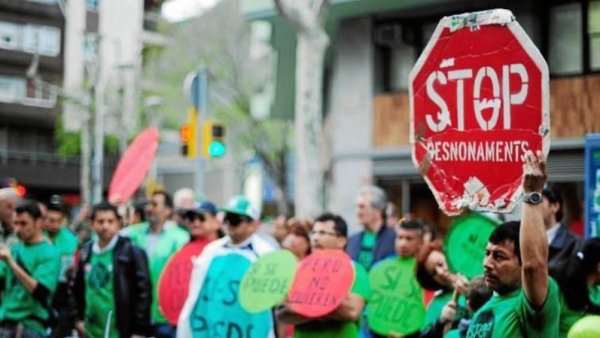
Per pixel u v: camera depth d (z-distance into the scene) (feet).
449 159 18.66
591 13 78.48
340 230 32.78
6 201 43.57
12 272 40.04
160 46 164.55
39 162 211.41
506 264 19.71
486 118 18.11
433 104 18.88
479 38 18.19
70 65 204.03
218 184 230.27
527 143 17.57
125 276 39.45
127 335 39.34
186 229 52.08
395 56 91.04
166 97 161.07
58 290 42.75
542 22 80.74
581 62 79.00
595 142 36.58
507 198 17.87
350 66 93.40
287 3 64.49
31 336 39.68
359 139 92.84
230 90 152.66
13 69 200.64
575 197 77.82
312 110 65.82
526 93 17.57
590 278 25.26
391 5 86.63
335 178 94.94
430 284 32.53
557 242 27.43
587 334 18.60
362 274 31.40
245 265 35.45
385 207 42.42
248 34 153.28
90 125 162.81
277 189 160.35
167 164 242.58
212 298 35.76
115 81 171.63
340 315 30.55
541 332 18.61
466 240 31.09
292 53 104.94
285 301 31.53
